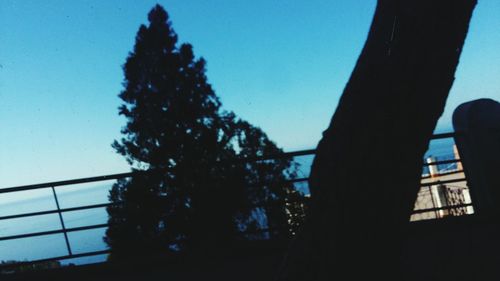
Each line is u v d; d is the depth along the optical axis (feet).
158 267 13.25
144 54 41.78
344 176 4.55
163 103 40.86
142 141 39.93
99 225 14.43
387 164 4.37
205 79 41.75
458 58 4.41
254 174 34.78
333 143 4.77
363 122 4.48
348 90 4.81
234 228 29.35
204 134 38.45
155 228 28.73
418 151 4.43
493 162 14.32
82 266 13.71
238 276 11.60
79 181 13.92
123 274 13.02
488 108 14.87
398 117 4.31
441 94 4.36
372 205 4.44
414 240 12.64
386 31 4.50
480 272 9.57
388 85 4.35
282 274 5.16
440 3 4.15
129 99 41.65
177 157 38.42
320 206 4.80
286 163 34.58
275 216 18.07
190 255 13.64
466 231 12.82
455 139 15.28
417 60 4.24
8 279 13.32
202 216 29.84
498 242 11.44
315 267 4.73
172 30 42.27
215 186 32.19
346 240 4.54
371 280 4.54
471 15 4.33
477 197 14.71
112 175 13.78
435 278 9.58
